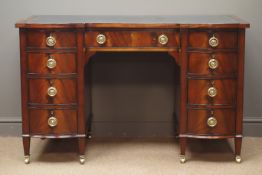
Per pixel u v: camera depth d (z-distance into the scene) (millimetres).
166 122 3201
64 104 2621
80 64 2590
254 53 3119
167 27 2547
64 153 2873
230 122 2637
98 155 2836
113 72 3152
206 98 2611
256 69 3139
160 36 2568
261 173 2559
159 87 3166
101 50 2590
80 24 2535
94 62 3137
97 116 3191
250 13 3076
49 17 2873
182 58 2582
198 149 2936
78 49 2572
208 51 2557
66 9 3084
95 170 2602
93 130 3199
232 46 2561
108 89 3168
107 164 2691
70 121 2641
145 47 2590
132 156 2820
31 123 2643
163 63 3141
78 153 2869
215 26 2506
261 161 2738
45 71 2590
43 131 2646
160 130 3209
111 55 3131
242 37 2551
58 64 2584
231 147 2969
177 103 2965
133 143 3070
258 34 3098
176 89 3025
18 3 3076
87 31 2572
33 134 2654
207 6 3076
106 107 3186
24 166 2664
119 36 2578
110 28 2566
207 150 2916
